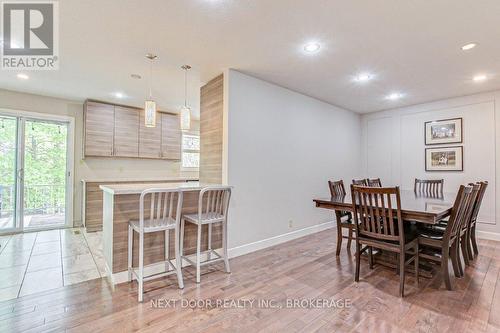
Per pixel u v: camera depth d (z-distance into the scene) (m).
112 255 2.39
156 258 2.61
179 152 5.63
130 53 2.73
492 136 3.93
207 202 2.82
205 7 1.95
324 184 4.61
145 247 2.55
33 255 3.17
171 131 5.50
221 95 3.28
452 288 2.32
